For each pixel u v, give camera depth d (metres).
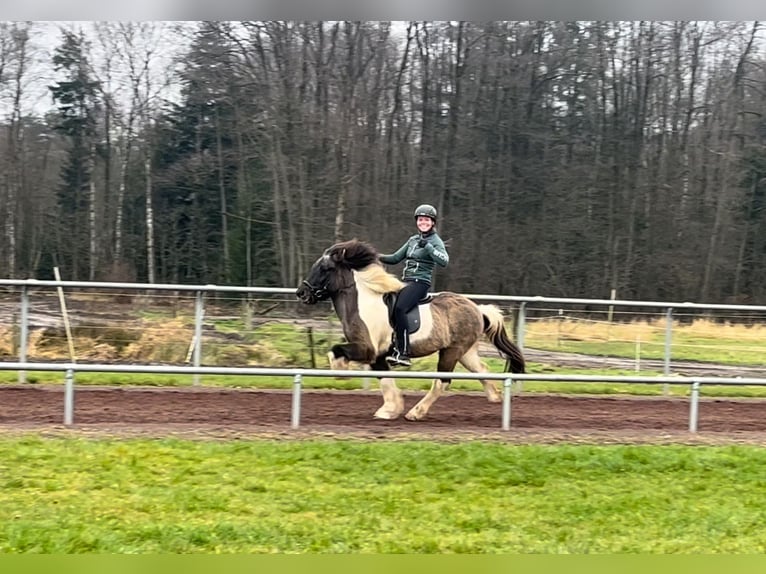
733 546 6.43
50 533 6.14
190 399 11.52
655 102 36.06
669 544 6.43
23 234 36.47
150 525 6.38
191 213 37.06
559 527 6.79
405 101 34.56
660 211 35.94
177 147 37.34
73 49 36.69
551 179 35.38
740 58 35.66
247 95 33.94
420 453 8.61
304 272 32.31
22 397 11.20
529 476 8.09
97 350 13.85
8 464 7.75
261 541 6.20
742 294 36.25
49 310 14.83
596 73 35.62
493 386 11.57
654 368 15.83
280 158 32.78
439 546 6.23
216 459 8.20
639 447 9.30
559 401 12.49
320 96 33.34
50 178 37.09
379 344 10.26
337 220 32.03
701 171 36.16
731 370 15.81
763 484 8.08
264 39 33.25
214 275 36.69
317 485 7.59
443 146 34.56
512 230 35.06
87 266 37.09
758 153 36.00
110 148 37.72
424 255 10.35
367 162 33.12
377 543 6.24
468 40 34.47
